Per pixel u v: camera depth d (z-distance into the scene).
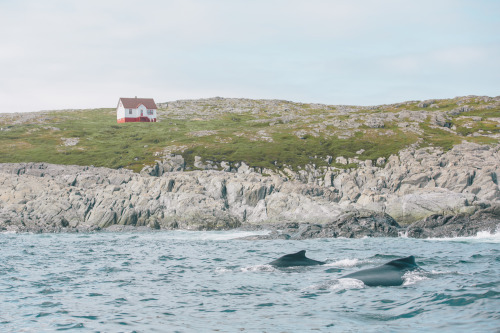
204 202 67.75
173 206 67.06
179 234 54.69
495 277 20.28
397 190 76.62
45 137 120.62
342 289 18.23
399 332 12.49
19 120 147.25
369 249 34.75
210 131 122.94
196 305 16.38
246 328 13.34
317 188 72.81
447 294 16.66
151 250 35.97
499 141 95.88
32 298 17.67
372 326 13.16
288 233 51.69
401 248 35.22
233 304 16.45
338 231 47.31
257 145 103.12
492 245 36.62
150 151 98.62
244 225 63.84
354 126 116.00
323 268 23.70
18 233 56.25
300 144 103.38
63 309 15.90
